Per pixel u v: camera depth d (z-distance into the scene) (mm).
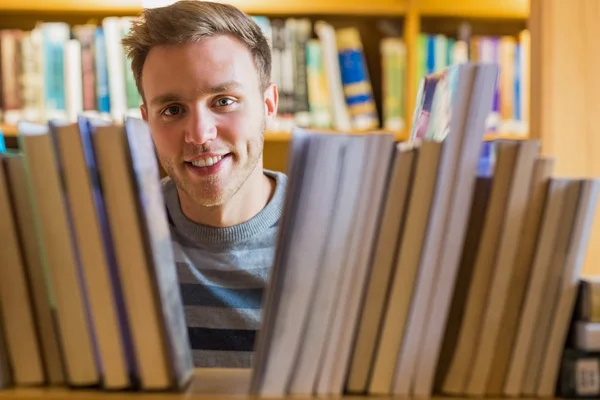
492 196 493
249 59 1097
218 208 1114
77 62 1710
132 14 1892
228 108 1064
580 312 496
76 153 464
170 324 485
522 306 500
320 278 479
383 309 491
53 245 474
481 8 1893
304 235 474
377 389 491
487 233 496
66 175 466
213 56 1034
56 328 498
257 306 1067
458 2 1885
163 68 1039
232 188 1092
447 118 520
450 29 2021
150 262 477
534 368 503
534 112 1345
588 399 494
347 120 1784
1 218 486
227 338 1028
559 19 1310
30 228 493
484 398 500
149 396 475
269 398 478
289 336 480
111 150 467
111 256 482
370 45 1975
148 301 480
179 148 1056
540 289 498
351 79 1784
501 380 504
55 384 501
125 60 1704
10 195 489
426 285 487
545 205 494
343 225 477
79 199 468
